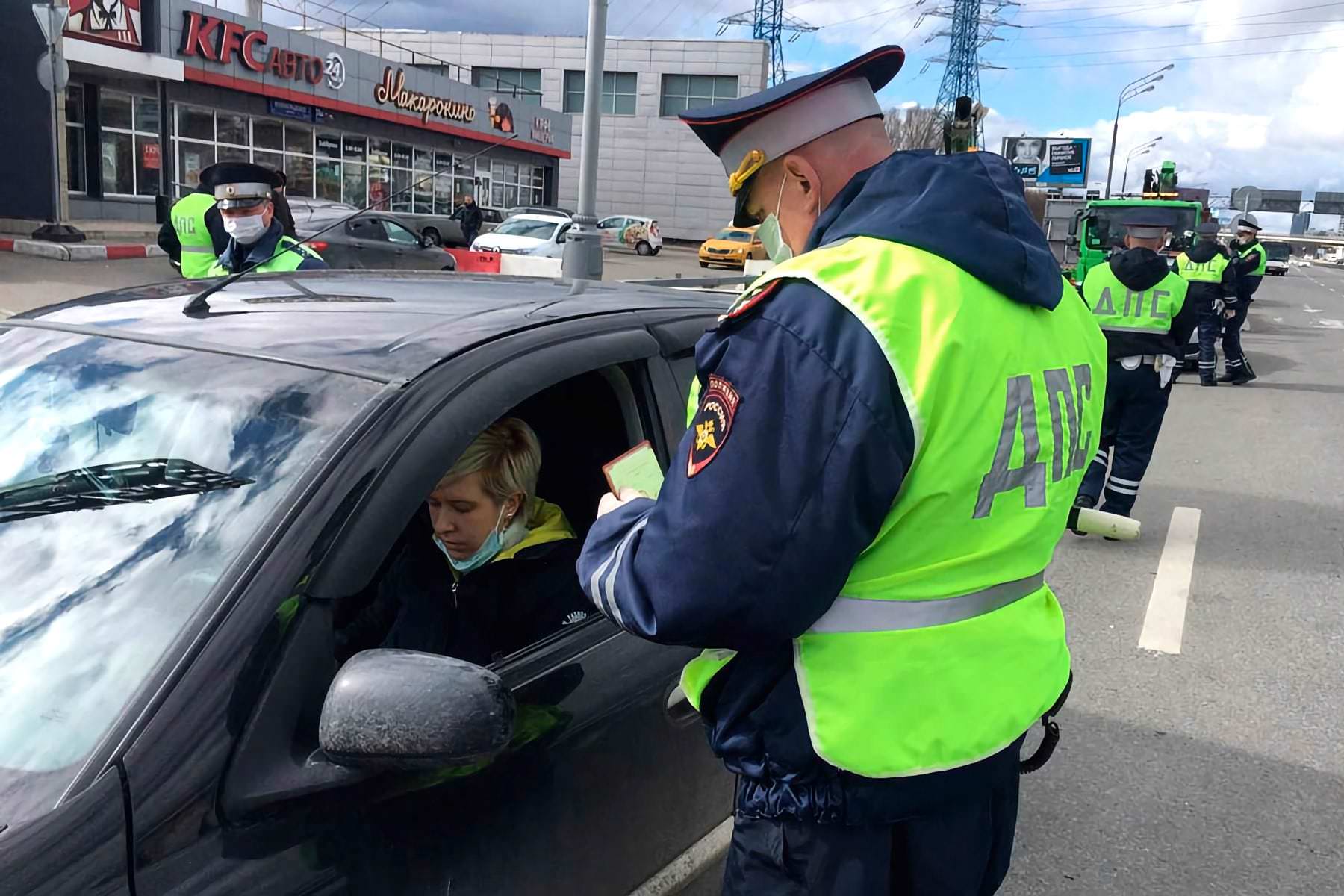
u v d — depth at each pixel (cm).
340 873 135
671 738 196
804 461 120
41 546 154
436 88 3069
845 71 141
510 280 257
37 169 1978
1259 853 302
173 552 148
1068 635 452
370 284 237
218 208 489
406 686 132
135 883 119
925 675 133
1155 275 546
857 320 122
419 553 200
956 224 131
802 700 134
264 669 136
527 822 163
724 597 121
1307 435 899
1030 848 302
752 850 147
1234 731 372
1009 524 138
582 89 4797
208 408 167
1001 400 132
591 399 221
